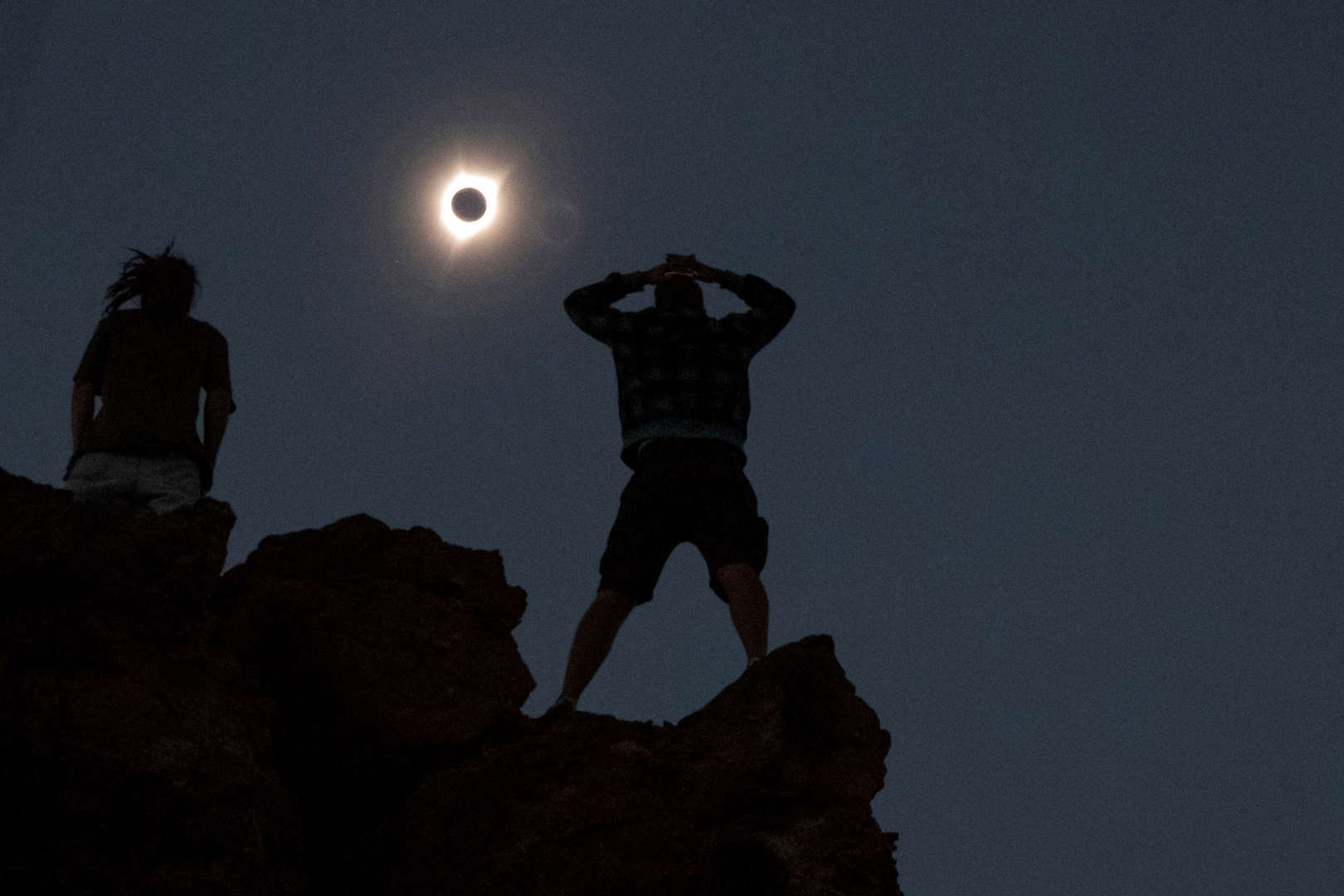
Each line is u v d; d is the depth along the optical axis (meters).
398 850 19.28
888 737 22.45
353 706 20.36
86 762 16.38
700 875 18.95
